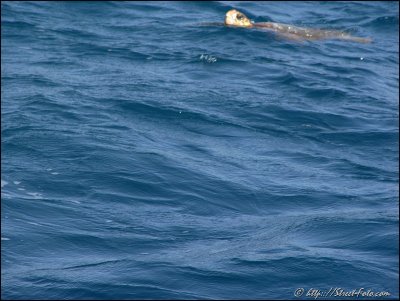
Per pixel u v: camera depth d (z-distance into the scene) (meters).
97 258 31.25
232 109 53.47
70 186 38.69
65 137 45.22
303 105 55.72
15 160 41.50
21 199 36.44
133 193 38.66
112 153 43.19
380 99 59.00
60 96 53.06
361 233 33.88
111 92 54.62
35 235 32.91
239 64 63.78
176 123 50.12
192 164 43.22
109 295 27.83
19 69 59.38
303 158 46.59
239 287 28.78
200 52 66.12
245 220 36.72
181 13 80.06
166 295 27.92
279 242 33.19
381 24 80.81
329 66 65.88
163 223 35.50
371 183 43.16
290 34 73.56
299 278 29.50
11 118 48.06
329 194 40.84
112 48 66.44
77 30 71.38
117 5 80.25
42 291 28.03
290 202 39.59
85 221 34.88
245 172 43.16
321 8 86.25
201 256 31.36
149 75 59.59
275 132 50.50
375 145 49.78
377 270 30.20
